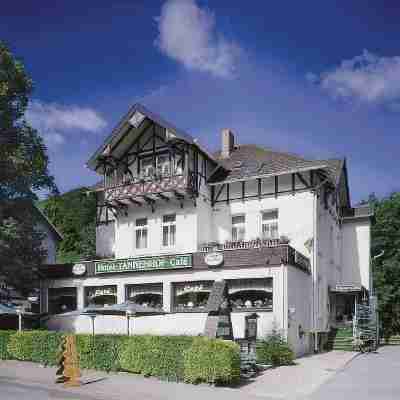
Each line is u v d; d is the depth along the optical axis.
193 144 25.53
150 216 27.59
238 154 29.41
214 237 26.78
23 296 27.03
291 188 24.97
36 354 18.44
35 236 25.61
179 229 26.39
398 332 37.12
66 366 14.36
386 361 20.14
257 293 22.73
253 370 16.19
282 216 24.92
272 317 20.44
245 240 25.55
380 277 37.16
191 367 14.10
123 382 14.50
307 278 23.44
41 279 27.61
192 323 22.50
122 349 15.99
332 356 21.66
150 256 24.69
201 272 22.64
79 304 26.20
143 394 12.88
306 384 14.44
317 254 24.33
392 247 38.25
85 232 51.97
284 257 20.59
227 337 17.61
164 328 23.12
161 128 27.47
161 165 27.38
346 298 30.55
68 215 54.44
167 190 25.72
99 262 25.72
